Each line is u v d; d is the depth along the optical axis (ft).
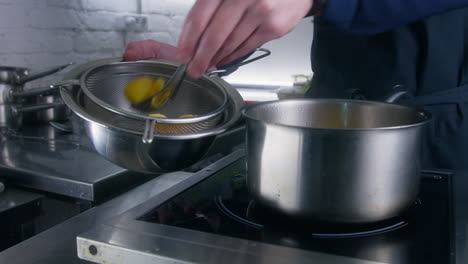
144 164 2.03
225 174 2.38
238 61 2.94
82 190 2.69
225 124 2.03
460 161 2.85
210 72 2.52
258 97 7.31
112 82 2.33
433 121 2.83
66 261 1.69
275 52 8.46
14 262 1.67
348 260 1.40
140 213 1.80
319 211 1.65
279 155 1.68
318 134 1.58
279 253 1.44
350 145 1.57
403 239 1.63
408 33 2.81
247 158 1.86
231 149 3.72
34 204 2.71
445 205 1.95
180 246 1.48
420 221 1.79
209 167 2.48
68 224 2.02
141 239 1.53
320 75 3.32
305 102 2.25
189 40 1.75
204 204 1.96
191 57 1.82
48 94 4.34
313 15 2.03
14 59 4.73
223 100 2.24
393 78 2.92
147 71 2.44
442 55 2.77
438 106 2.82
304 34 8.22
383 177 1.62
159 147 1.92
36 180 2.85
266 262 1.38
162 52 2.84
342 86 3.18
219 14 1.68
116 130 1.85
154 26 6.88
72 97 2.02
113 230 1.60
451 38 2.75
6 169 2.96
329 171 1.61
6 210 2.52
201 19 1.69
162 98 2.19
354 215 1.64
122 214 1.78
